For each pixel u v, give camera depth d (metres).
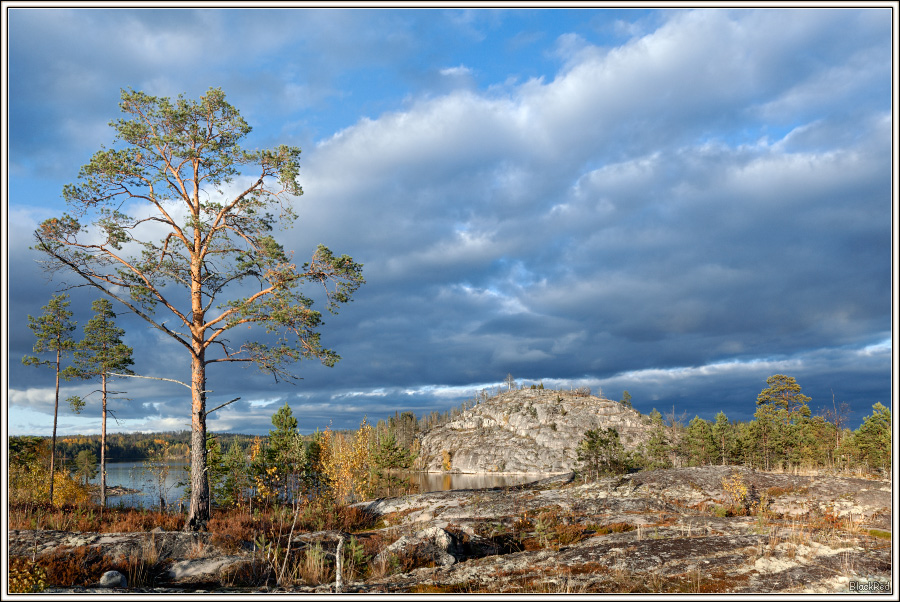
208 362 19.62
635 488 20.92
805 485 19.69
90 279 18.61
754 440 58.38
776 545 10.39
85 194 18.22
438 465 146.00
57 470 39.84
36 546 11.21
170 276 19.78
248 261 19.55
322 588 9.16
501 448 143.50
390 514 20.34
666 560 9.88
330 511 19.98
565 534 13.91
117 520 16.72
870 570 8.49
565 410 152.12
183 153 19.09
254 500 24.66
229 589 9.22
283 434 33.84
